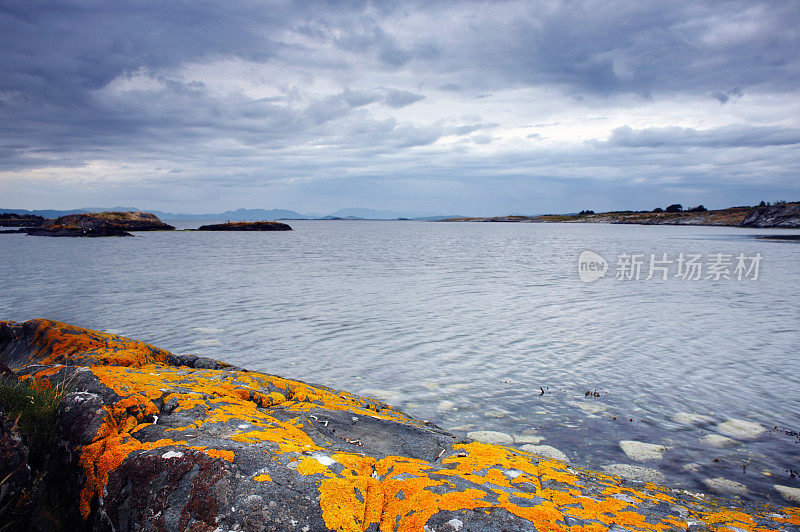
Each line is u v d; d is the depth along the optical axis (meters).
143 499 3.64
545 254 54.47
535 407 9.48
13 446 4.12
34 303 20.25
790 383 11.01
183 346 13.82
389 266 39.06
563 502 4.14
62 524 4.04
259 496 3.55
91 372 5.43
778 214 159.88
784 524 4.82
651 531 3.80
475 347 13.97
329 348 13.75
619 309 20.28
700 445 7.79
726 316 18.98
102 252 52.19
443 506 3.63
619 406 9.55
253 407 5.99
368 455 4.99
